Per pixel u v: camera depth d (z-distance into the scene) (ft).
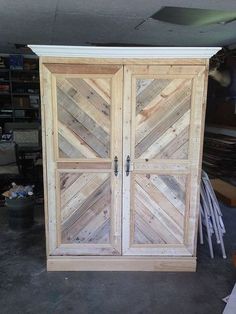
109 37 15.58
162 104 7.89
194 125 8.00
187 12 10.43
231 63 17.58
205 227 10.05
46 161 8.07
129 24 12.46
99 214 8.43
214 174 17.60
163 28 13.20
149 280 8.31
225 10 10.07
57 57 7.54
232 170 16.85
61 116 7.89
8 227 11.55
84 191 8.31
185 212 8.48
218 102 19.34
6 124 19.51
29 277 8.38
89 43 17.38
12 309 7.16
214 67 18.72
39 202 13.94
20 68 21.34
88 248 8.57
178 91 7.84
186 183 8.33
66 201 8.34
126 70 7.68
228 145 16.79
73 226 8.46
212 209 9.57
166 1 9.07
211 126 20.18
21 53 21.47
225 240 10.82
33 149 16.28
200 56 7.60
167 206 8.43
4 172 14.23
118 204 8.36
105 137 8.03
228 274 8.67
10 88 21.57
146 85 7.79
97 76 7.70
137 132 8.01
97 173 8.21
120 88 7.77
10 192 11.45
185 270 8.72
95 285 8.07
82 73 7.67
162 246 8.61
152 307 7.29
